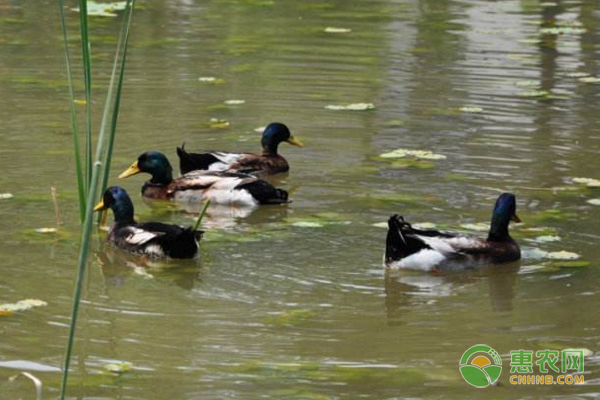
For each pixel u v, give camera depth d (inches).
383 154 647.1
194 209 581.9
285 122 702.5
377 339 414.0
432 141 666.8
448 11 1014.4
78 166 506.3
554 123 698.8
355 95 757.9
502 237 502.0
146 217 568.1
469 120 705.6
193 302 446.9
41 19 954.7
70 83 499.2
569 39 915.4
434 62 840.9
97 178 332.2
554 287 469.1
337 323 428.8
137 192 611.5
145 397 363.9
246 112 721.0
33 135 665.0
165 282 470.3
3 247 502.0
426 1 1059.9
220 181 591.2
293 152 655.1
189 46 876.0
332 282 472.1
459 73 812.0
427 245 487.5
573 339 416.2
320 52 863.7
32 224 531.5
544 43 901.2
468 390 373.7
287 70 814.5
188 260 496.4
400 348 406.0
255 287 464.8
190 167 617.9
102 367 386.0
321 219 551.2
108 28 929.5
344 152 653.3
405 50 874.8
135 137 673.0
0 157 625.3
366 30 936.3
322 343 409.7
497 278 480.7
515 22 973.2
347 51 867.4
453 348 407.2
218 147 657.6
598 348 408.2
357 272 484.1
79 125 685.9
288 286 466.0
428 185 596.1
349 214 558.6
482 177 607.8
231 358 394.3
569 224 540.4
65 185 585.9
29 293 451.8
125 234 512.7
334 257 501.0
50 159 625.0
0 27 925.2
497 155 642.2
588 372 388.8
